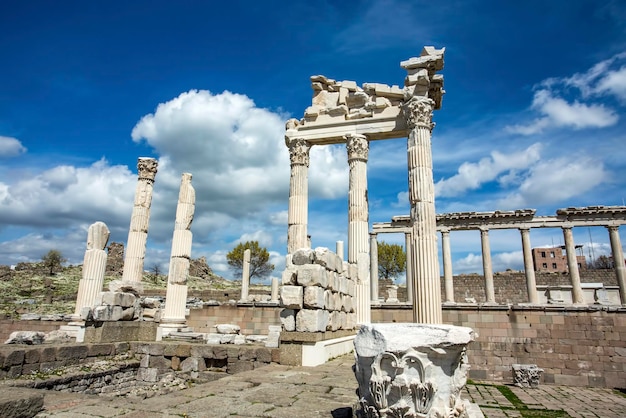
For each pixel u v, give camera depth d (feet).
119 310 45.29
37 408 17.16
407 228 120.26
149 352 42.52
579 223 110.32
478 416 17.63
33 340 46.91
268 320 73.67
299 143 65.67
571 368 62.95
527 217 113.60
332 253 39.09
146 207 71.67
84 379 35.14
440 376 15.16
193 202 66.64
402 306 72.69
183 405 19.39
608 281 137.90
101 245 61.11
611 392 57.36
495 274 140.26
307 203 64.69
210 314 76.13
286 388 23.71
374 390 15.11
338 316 41.37
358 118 63.36
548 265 248.73
